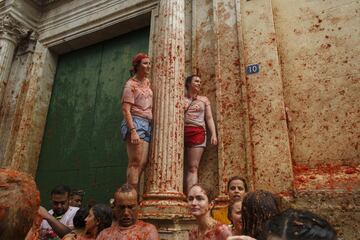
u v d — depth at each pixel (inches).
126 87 157.2
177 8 181.8
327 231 33.5
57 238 136.3
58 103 279.3
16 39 292.4
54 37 289.4
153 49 220.8
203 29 205.8
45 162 261.7
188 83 178.2
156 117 157.4
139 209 136.5
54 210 151.1
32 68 286.5
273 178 151.9
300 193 141.2
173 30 174.4
